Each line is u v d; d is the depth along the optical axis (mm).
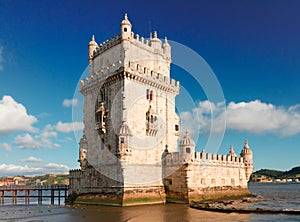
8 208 59844
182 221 34812
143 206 48344
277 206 47062
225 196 59406
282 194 88188
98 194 53281
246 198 61719
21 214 48219
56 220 39781
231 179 62375
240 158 66062
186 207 46750
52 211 49625
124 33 54000
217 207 44250
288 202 53812
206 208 44031
